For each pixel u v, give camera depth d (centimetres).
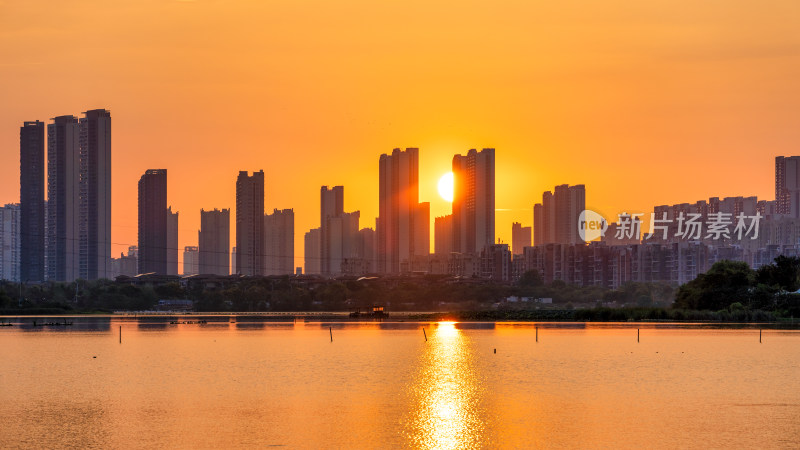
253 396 10112
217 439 7775
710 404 9425
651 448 7388
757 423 8356
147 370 12750
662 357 14150
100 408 9306
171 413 8975
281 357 14638
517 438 7781
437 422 8475
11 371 12706
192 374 12225
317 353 15362
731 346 16025
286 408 9250
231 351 15862
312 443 7606
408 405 9450
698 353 14750
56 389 10769
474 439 7750
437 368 12875
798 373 11994
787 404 9400
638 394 10162
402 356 14738
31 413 9025
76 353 15512
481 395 10150
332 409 9188
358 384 11131
